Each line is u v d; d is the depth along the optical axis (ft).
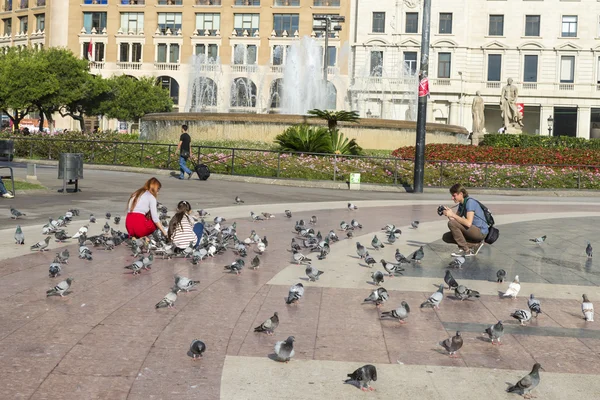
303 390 19.83
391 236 46.21
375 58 270.26
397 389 20.10
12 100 223.51
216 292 31.24
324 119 118.32
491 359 23.02
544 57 266.98
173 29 287.69
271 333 24.94
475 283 35.22
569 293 33.65
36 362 21.35
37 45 273.54
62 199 66.44
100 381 20.04
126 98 254.47
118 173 102.58
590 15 263.70
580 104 265.34
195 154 107.65
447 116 270.05
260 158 103.71
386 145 124.57
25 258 37.68
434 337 25.31
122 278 33.55
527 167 107.45
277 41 279.49
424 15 90.33
